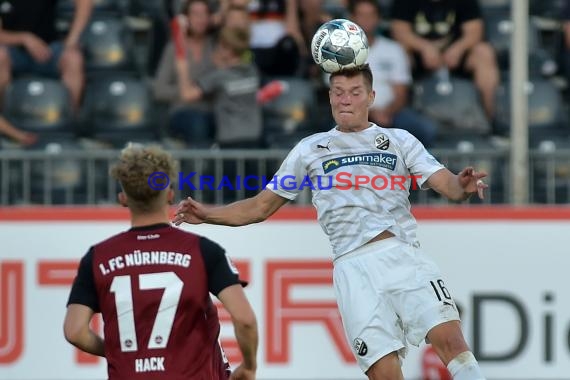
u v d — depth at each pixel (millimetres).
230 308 17047
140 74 38094
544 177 30359
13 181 29688
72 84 35562
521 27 29406
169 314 16891
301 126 35000
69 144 33469
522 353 28016
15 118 34281
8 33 35906
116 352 16953
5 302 27688
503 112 35656
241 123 32719
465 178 19047
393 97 34281
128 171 17078
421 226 27984
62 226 27734
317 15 36281
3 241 27656
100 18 38656
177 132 33281
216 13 34281
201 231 27922
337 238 20375
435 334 19672
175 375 16812
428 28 36406
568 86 39062
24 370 27703
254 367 17719
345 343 27875
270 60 35938
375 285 19984
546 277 28047
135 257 17094
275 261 27891
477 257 28016
